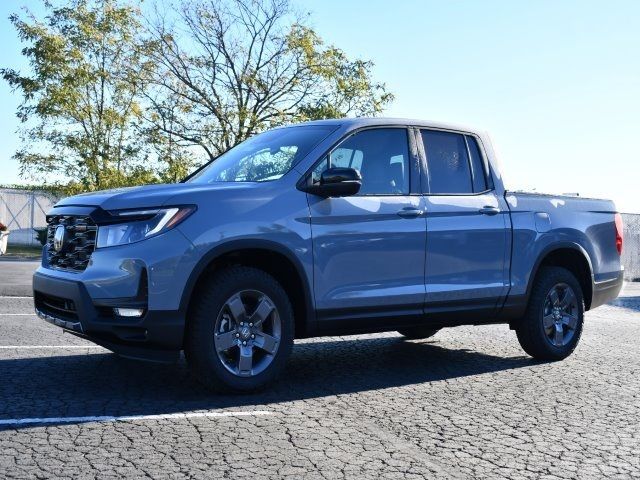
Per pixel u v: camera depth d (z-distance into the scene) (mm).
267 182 5461
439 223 6117
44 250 5871
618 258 7707
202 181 6090
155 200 5035
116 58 33281
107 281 4926
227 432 4270
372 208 5766
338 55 35125
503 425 4602
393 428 4469
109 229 5020
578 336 7129
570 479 3631
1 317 9102
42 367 5969
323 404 5055
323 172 5438
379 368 6445
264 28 34219
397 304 5859
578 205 7336
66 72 32031
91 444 3955
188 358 5141
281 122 33938
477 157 6645
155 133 32969
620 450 4129
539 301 6809
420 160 6223
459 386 5750
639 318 11031
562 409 5047
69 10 32750
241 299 5223
